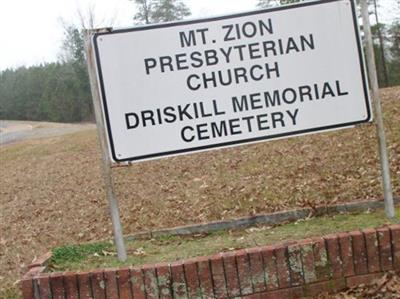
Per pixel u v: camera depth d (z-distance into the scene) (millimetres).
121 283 3207
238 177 8531
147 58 3699
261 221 4426
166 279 3195
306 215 4332
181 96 3725
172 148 3723
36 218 9008
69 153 17500
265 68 3760
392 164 6934
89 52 3656
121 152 3686
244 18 3744
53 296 3213
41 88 58250
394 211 3770
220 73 3742
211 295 3186
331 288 3197
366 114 3787
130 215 7766
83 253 3949
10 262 6547
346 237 3230
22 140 29125
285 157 9047
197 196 7992
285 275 3197
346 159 7961
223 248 3641
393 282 3148
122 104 3686
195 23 3719
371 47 3736
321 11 3766
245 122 3762
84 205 9180
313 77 3771
